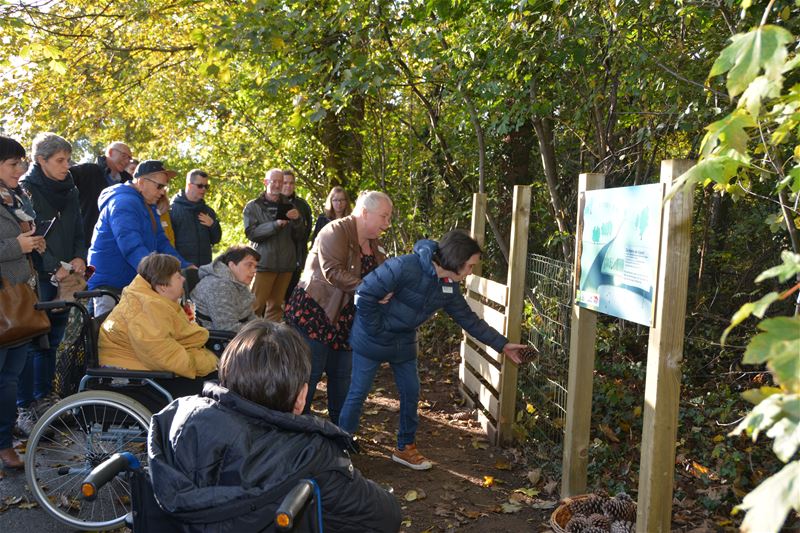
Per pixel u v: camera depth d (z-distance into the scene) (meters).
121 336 3.85
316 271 4.73
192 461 2.00
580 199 3.94
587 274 3.80
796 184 1.67
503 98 6.32
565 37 5.54
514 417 5.34
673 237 2.95
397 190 9.77
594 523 3.40
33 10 7.12
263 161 11.31
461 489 4.46
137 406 3.71
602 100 6.50
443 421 5.91
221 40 6.44
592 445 4.81
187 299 4.96
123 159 6.69
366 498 2.14
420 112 9.36
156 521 2.19
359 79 6.20
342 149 10.14
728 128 1.59
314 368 4.72
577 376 3.99
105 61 10.98
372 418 5.95
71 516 3.71
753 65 1.33
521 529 3.90
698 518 4.05
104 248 5.07
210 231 7.45
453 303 4.47
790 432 1.17
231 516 1.93
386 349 4.46
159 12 10.28
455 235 4.35
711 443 4.97
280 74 6.76
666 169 2.95
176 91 12.23
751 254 7.78
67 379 3.94
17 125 11.12
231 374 2.10
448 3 6.27
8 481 4.24
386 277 4.25
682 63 5.44
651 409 3.06
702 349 6.52
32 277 4.45
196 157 13.78
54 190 5.21
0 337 3.95
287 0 7.07
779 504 1.10
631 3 5.26
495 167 8.54
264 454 1.99
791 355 1.11
